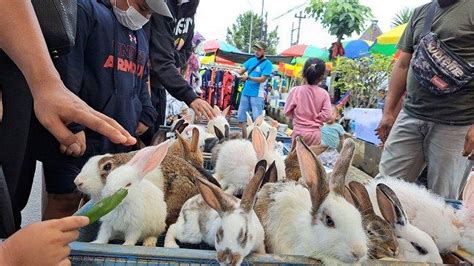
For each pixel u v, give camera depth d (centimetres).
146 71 243
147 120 241
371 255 110
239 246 95
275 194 120
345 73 719
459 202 166
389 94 304
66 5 131
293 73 1172
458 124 235
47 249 75
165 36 259
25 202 187
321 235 101
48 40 123
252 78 664
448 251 132
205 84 913
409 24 283
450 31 237
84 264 94
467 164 242
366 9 1070
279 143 222
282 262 100
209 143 201
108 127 88
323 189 104
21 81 127
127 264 95
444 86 233
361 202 123
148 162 114
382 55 706
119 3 196
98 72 188
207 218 113
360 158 470
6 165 132
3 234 120
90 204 117
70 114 87
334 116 469
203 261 97
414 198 139
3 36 90
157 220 118
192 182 136
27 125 134
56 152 179
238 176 149
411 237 119
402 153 264
